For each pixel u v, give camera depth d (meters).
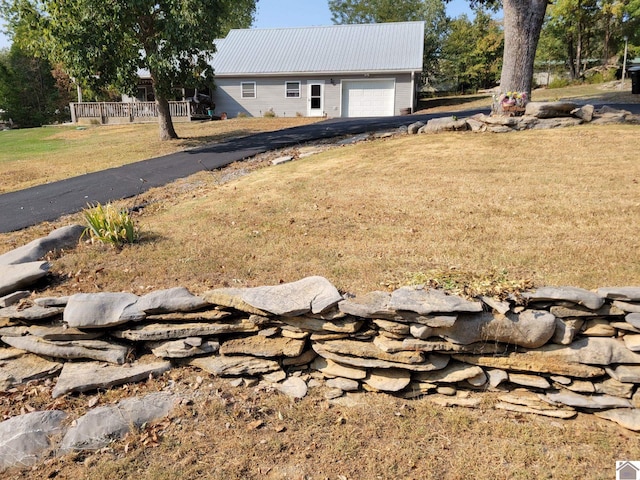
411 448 2.61
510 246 4.12
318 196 6.12
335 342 3.14
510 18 9.40
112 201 6.88
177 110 19.55
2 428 2.80
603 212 4.81
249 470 2.51
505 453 2.55
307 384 3.12
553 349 2.89
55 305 3.49
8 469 2.57
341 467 2.51
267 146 10.58
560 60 30.48
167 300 3.36
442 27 35.41
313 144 10.25
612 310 2.89
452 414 2.84
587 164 6.49
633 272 3.47
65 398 3.09
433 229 4.70
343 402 2.98
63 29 10.43
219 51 23.22
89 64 10.70
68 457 2.63
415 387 3.01
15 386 3.25
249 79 21.52
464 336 2.92
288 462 2.55
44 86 33.62
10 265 4.11
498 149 7.70
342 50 21.97
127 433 2.77
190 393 3.06
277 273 3.89
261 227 5.12
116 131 16.83
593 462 2.47
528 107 9.03
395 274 3.67
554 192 5.52
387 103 20.50
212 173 8.32
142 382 3.19
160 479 2.46
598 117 8.91
